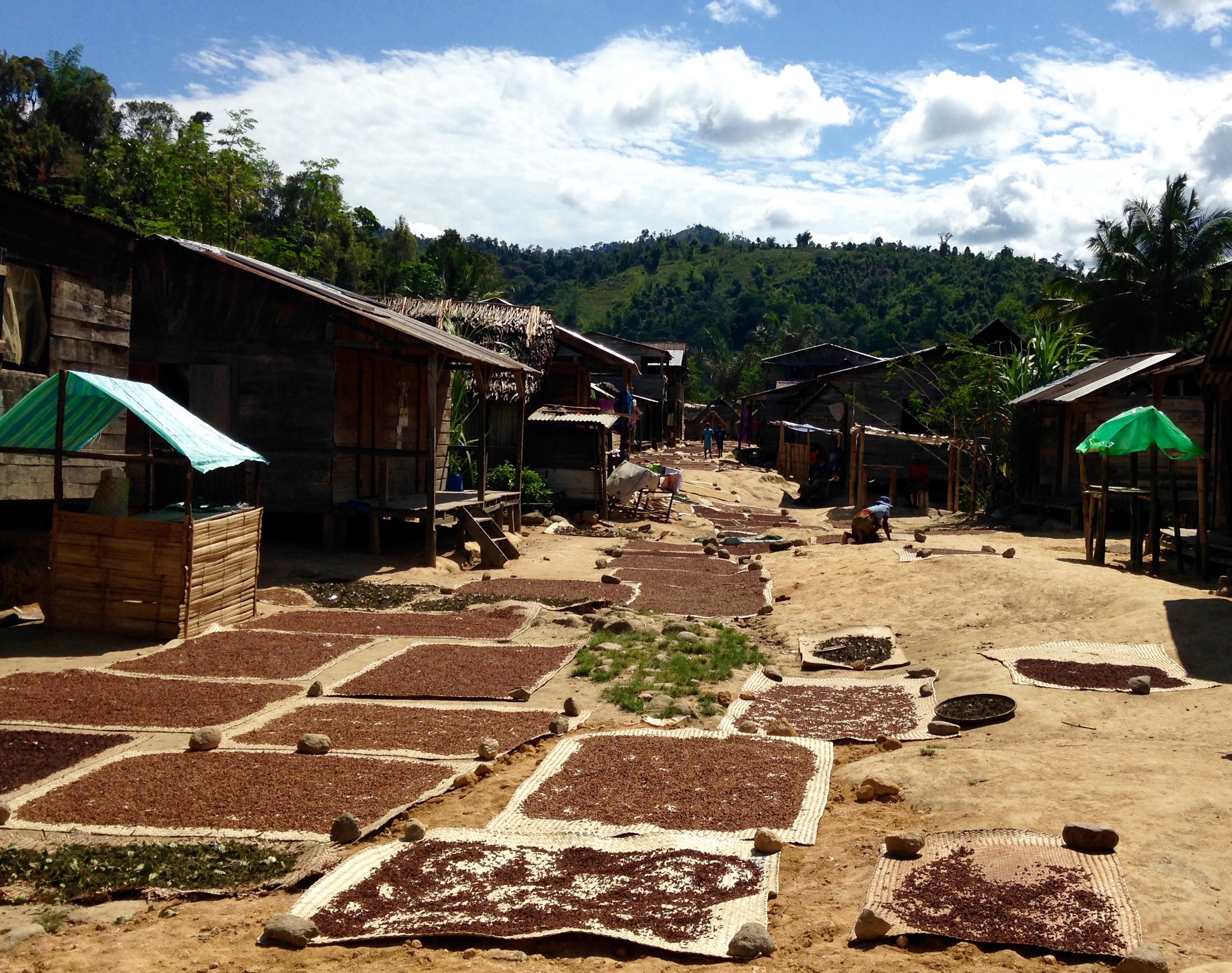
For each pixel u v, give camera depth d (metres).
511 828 5.96
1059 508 22.19
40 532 13.27
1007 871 5.02
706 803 6.37
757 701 9.20
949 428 33.88
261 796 6.54
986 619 11.98
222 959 4.59
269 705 8.77
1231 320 14.48
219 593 11.88
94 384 11.01
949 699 8.96
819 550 18.91
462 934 4.70
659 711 8.87
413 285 59.94
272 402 16.95
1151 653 9.87
